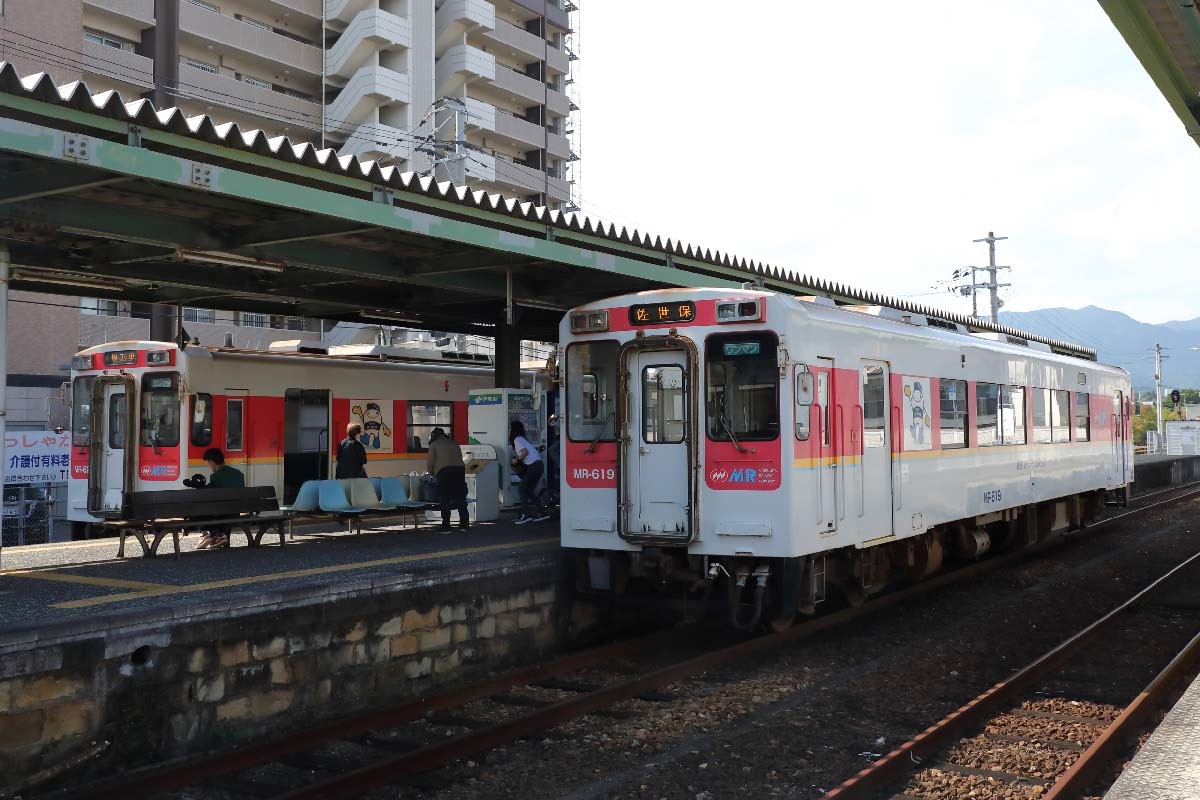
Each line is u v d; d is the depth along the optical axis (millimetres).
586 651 9398
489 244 10289
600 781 6234
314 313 15758
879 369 10656
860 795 5785
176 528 10430
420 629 8625
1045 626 11305
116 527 10453
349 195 9523
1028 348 15859
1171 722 5414
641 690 8188
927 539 12242
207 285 12477
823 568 9648
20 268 11008
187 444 14977
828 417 9555
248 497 11234
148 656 6668
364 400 18266
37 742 6051
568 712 7461
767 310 8930
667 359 9445
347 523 13320
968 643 10227
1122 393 20953
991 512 13562
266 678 7379
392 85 43875
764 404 8945
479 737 6750
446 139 46094
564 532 9984
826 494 9430
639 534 9469
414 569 8797
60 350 29438
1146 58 9258
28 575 9109
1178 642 10234
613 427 9719
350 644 8008
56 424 15477
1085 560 16688
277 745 6777
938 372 12062
